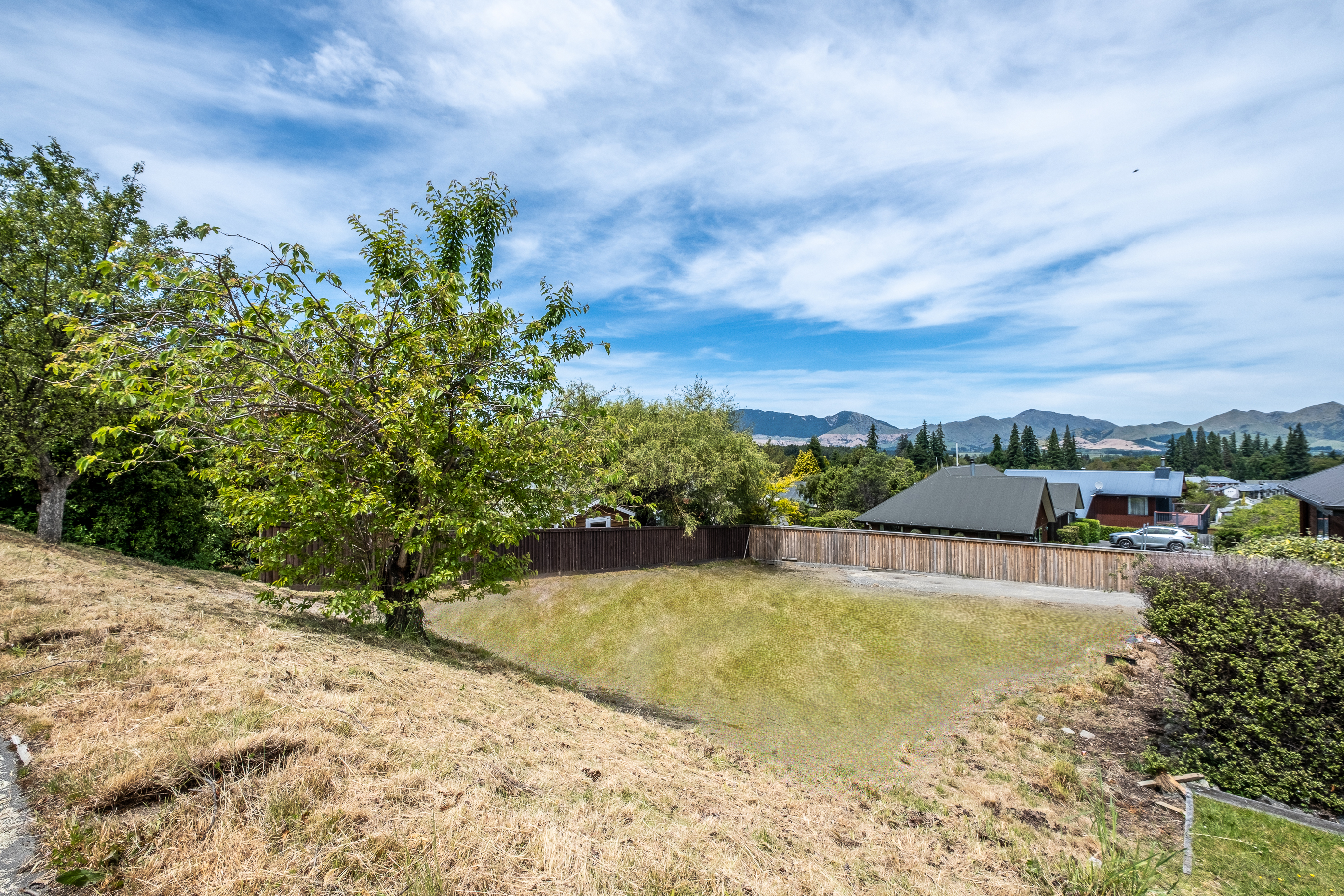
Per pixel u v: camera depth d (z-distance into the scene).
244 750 3.18
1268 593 5.93
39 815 2.46
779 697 10.86
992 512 26.22
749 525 25.97
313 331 7.39
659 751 6.09
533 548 19.48
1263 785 5.74
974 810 5.81
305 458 7.27
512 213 10.06
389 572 8.84
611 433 9.71
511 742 4.73
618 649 13.70
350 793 3.01
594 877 2.78
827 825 4.82
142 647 4.82
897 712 9.76
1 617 5.06
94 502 15.66
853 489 45.91
